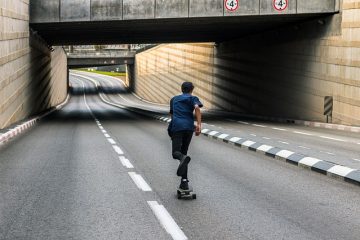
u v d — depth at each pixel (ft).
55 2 86.94
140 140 54.90
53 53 177.47
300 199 22.79
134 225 17.83
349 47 79.30
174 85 222.07
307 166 33.27
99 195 23.59
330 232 16.85
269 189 25.41
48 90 154.92
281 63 105.40
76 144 50.24
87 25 92.84
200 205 21.31
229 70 146.30
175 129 22.93
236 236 16.30
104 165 34.37
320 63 88.02
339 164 33.50
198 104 22.98
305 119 94.48
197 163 35.91
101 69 584.40
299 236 16.31
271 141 52.60
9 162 36.11
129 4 84.69
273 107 110.93
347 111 80.28
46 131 69.82
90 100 303.48
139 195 23.62
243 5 82.99
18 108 81.56
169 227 17.52
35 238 16.15
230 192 24.48
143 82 293.64
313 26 89.81
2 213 19.81
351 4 78.54
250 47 125.49
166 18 84.48
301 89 96.07
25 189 25.22
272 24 97.71
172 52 224.12
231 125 84.74
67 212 19.97
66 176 29.48
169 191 24.67
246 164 35.42
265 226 17.69
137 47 321.52
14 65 76.69
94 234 16.61
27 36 89.04
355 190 25.25
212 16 83.56
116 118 113.19
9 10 71.61
